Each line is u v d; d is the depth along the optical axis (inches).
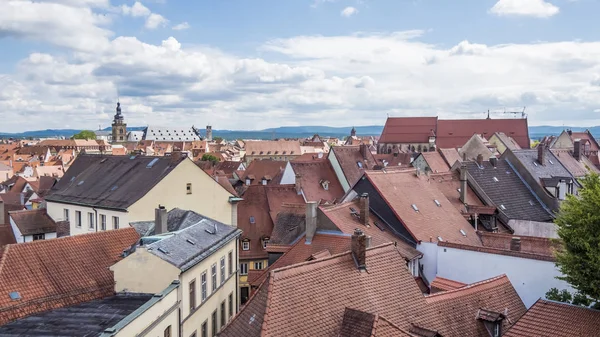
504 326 1035.9
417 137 6456.7
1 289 1039.0
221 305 1435.8
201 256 1250.0
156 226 1429.6
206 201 1975.9
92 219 1959.9
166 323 1056.2
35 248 1176.8
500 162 2271.2
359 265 966.4
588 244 924.0
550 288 1211.9
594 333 829.2
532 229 1884.8
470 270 1369.3
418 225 1599.4
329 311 852.6
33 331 928.3
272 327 775.1
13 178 4527.6
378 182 1715.1
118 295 1150.3
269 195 2549.2
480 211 1916.8
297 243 1478.8
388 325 799.7
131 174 2048.5
